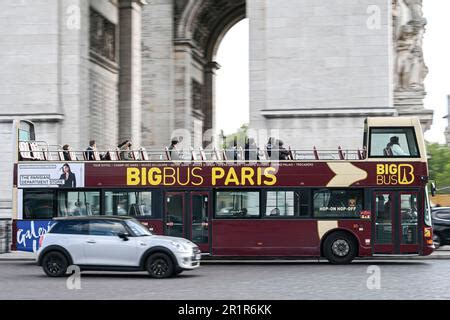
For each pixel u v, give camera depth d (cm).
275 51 6419
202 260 5744
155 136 9088
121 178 5191
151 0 9181
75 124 6594
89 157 5353
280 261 5641
